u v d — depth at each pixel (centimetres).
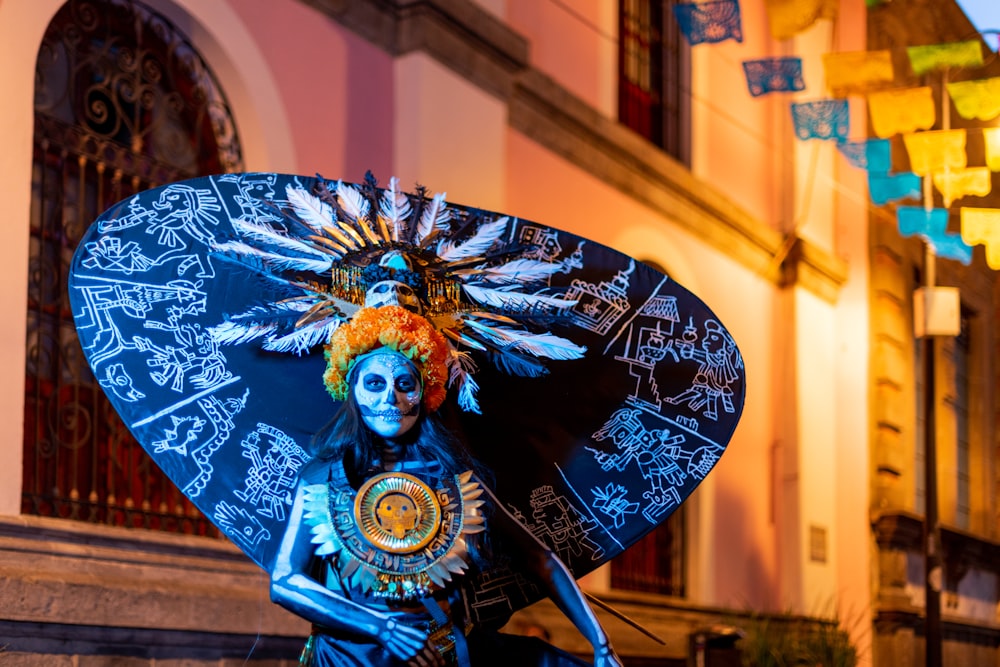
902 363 1383
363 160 745
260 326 325
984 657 1538
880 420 1345
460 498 300
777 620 1075
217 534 651
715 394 362
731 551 1111
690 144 1120
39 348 578
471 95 806
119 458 613
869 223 1365
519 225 365
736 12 745
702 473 356
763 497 1180
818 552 1204
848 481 1286
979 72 880
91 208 616
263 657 630
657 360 364
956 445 1552
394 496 294
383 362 296
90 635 545
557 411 355
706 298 1109
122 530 579
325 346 318
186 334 329
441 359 303
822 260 1251
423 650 275
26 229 547
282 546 293
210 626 598
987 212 795
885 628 1295
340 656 292
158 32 655
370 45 757
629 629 919
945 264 1483
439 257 345
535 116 905
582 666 309
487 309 348
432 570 292
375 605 291
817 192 1289
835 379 1287
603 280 367
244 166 677
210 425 324
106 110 626
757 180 1229
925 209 844
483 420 351
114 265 330
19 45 551
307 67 712
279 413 328
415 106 764
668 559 1045
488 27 812
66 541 551
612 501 351
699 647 818
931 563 988
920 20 1343
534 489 349
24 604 516
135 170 637
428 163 765
